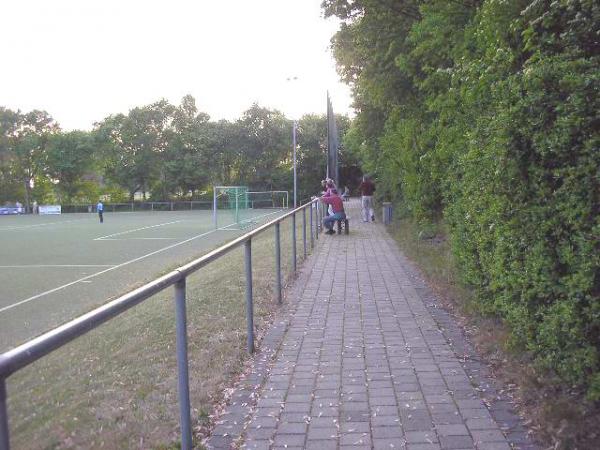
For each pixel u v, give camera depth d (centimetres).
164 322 572
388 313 711
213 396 446
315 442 371
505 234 445
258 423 402
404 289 855
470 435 372
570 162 339
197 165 6450
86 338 322
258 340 610
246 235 576
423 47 823
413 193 1257
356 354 551
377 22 1276
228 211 5222
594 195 315
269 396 451
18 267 1722
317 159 6372
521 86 377
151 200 6650
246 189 3612
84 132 6925
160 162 6562
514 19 436
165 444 354
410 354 544
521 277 426
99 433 295
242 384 479
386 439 371
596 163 308
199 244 2275
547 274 379
